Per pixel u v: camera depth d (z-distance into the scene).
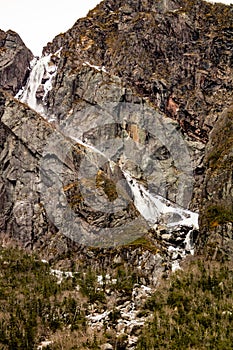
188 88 165.12
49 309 99.56
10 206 138.25
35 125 143.62
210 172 138.12
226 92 163.38
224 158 138.00
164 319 92.88
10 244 131.12
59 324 95.94
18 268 115.25
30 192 137.88
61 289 106.19
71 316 97.44
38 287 107.12
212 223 125.12
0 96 148.50
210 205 131.75
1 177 141.25
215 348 85.50
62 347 89.12
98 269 118.00
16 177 140.25
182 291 101.44
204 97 162.38
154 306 98.00
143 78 164.75
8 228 136.12
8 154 142.88
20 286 107.06
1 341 90.94
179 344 86.62
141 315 96.12
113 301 100.81
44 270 115.81
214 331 89.44
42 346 90.44
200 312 95.12
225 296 99.69
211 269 111.06
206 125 158.00
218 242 120.19
